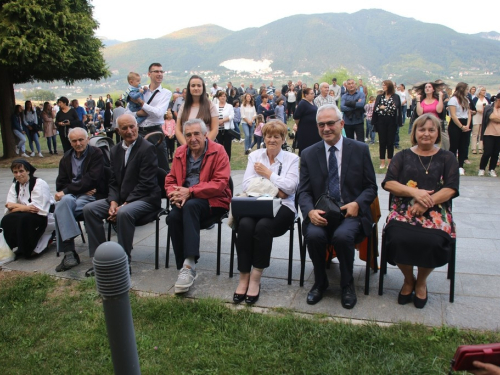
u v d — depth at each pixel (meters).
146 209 4.42
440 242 3.28
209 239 5.32
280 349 3.00
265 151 4.24
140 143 4.55
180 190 4.12
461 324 3.17
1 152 17.42
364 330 3.08
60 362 3.02
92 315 3.58
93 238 4.50
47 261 4.82
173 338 3.18
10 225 4.82
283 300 3.67
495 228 5.51
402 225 3.45
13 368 2.99
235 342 3.12
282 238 5.29
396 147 13.00
